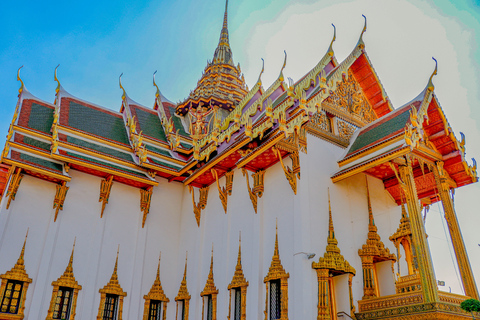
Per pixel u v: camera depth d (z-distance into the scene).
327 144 15.36
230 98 27.34
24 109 19.81
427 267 11.36
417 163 15.30
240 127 16.17
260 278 14.07
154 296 17.22
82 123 20.34
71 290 15.76
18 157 15.91
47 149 17.84
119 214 17.75
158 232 18.45
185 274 17.56
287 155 14.68
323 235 13.53
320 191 14.20
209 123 25.14
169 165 19.61
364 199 15.34
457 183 15.38
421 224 12.03
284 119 13.32
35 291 15.00
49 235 15.88
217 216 17.20
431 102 14.11
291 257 13.25
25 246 15.39
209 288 15.97
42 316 14.88
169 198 19.41
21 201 15.81
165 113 25.58
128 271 17.19
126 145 20.27
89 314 15.76
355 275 13.66
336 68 15.23
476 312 11.60
